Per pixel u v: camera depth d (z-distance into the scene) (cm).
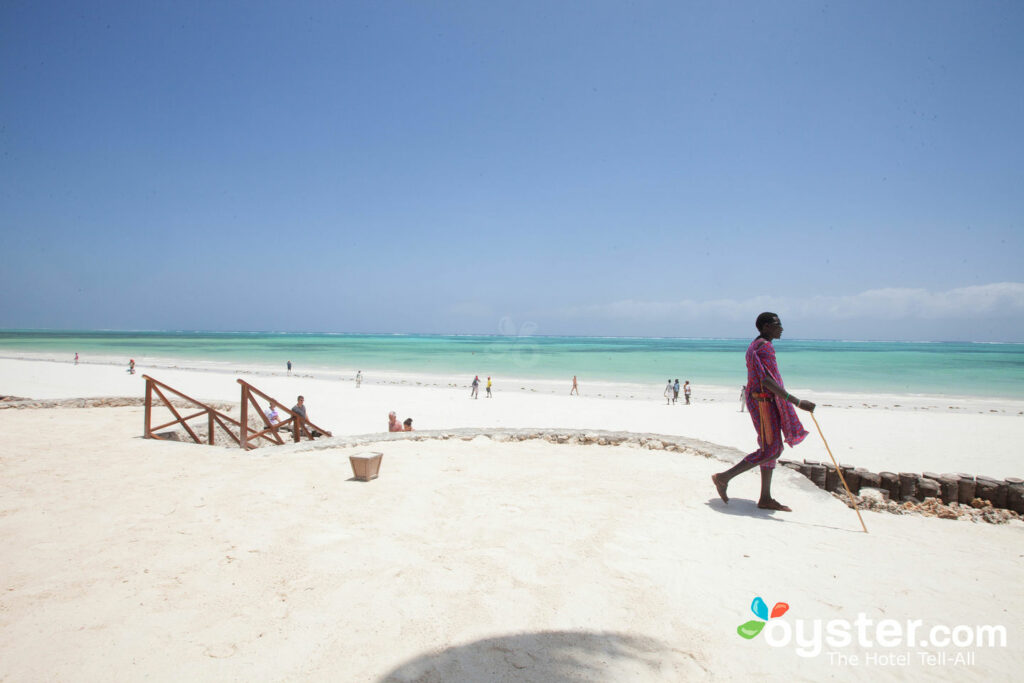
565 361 7688
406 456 743
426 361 6981
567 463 706
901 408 2953
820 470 668
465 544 416
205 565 374
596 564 382
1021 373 5847
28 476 619
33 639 280
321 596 330
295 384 3609
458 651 271
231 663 260
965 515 589
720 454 745
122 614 307
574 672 255
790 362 8144
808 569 380
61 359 6212
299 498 536
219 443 1031
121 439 856
